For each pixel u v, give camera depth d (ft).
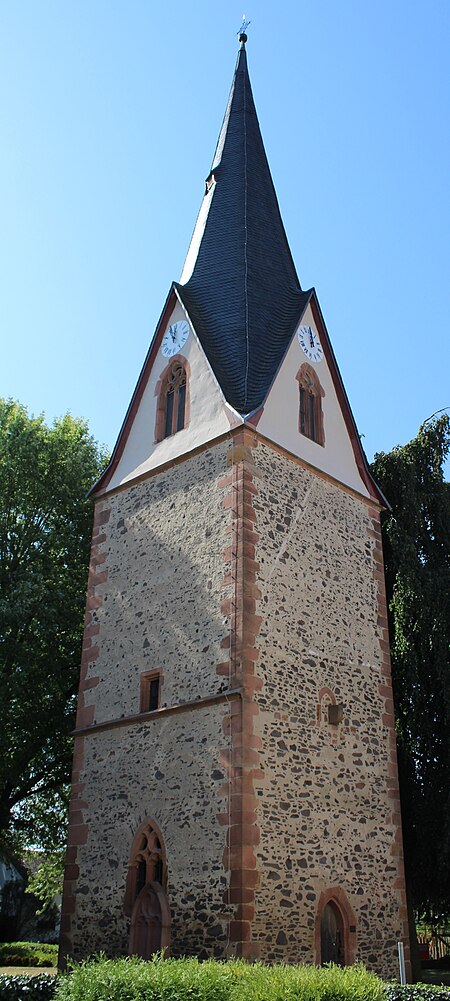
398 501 75.05
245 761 45.78
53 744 75.87
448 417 78.02
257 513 54.03
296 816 47.85
